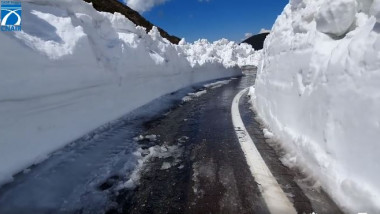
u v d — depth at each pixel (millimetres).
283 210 2279
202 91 11570
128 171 3160
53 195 2607
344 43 2973
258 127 5121
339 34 3432
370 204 2033
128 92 6801
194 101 8703
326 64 3135
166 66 10523
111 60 6098
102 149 3900
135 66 7305
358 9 3359
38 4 4641
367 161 2207
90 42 5391
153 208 2381
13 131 3059
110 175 3055
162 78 10117
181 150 3885
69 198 2561
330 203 2357
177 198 2529
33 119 3426
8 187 2717
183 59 14039
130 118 6023
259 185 2723
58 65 3926
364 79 2385
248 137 4434
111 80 5824
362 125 2314
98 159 3523
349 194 2246
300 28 4320
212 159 3484
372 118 2215
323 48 3420
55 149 3738
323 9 3471
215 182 2822
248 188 2668
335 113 2729
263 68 6781
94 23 6207
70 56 4270
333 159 2625
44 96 3600
